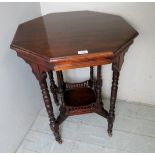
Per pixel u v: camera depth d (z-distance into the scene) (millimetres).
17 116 1349
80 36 1035
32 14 1364
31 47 945
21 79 1328
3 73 1150
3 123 1216
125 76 1562
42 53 890
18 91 1316
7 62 1171
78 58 873
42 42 991
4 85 1173
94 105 1438
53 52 894
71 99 1491
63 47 933
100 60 907
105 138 1404
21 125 1412
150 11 1243
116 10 1313
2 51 1118
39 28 1156
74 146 1369
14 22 1194
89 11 1366
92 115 1579
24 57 986
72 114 1433
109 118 1325
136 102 1680
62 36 1044
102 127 1481
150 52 1392
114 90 1183
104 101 1697
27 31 1124
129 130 1449
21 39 1032
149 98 1626
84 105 1425
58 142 1388
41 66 982
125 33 1036
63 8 1414
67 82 1681
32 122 1554
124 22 1177
